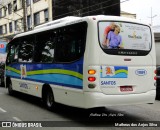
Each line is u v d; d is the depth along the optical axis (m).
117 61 8.94
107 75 8.75
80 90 8.98
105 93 8.72
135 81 9.24
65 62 9.81
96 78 8.61
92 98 8.58
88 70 8.66
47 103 11.16
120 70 8.97
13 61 14.66
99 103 8.62
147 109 11.27
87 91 8.66
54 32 10.66
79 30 9.21
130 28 9.29
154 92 9.66
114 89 8.84
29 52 12.75
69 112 10.77
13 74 14.69
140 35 9.47
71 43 9.55
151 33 9.73
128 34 9.23
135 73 9.25
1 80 20.27
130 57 9.16
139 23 9.48
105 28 8.87
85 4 40.16
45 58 11.23
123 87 9.02
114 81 8.85
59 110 11.01
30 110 11.09
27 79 12.91
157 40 19.58
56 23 11.12
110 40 8.90
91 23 8.76
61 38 10.19
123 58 9.04
